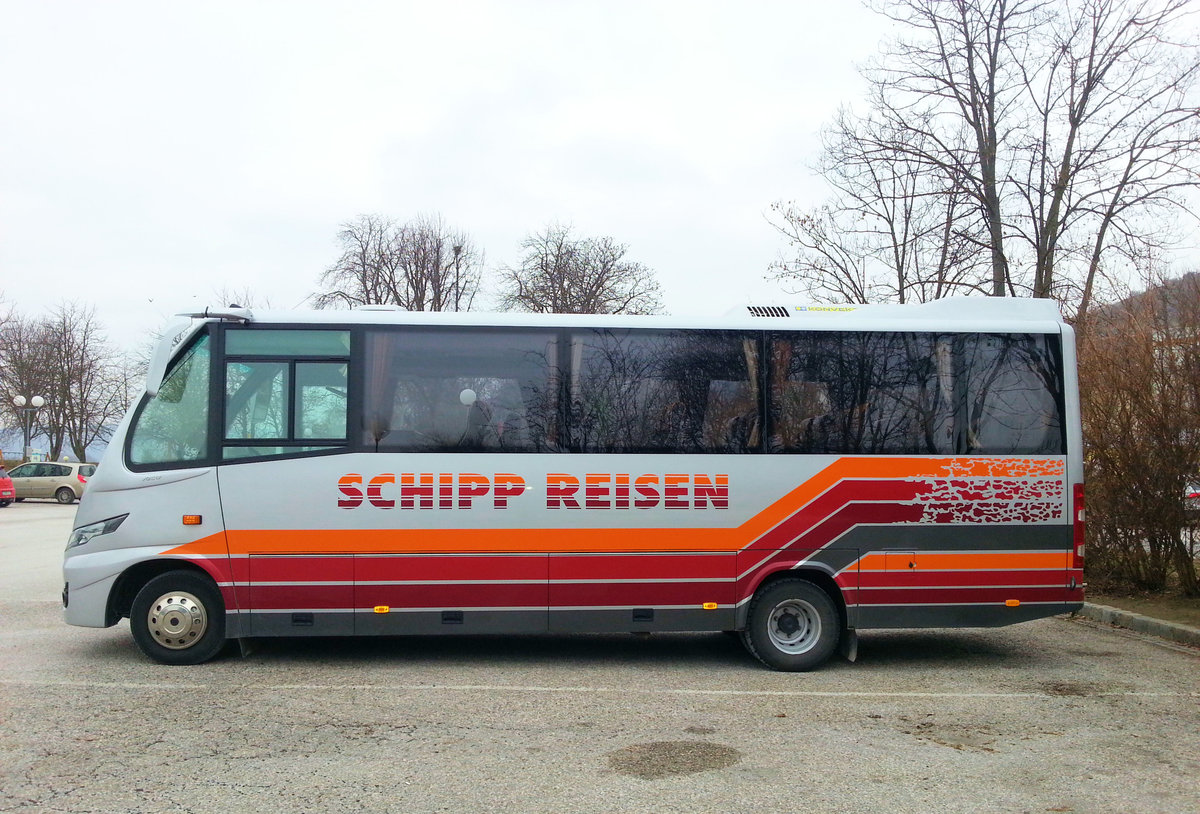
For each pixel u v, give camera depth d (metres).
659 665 8.44
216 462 7.97
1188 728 6.45
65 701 6.81
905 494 8.30
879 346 8.46
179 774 5.22
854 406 8.37
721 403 8.29
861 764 5.57
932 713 6.82
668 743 5.96
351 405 8.05
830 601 8.26
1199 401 10.67
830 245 20.80
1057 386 8.54
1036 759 5.70
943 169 17.11
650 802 4.87
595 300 44.72
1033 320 8.70
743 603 8.16
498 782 5.15
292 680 7.59
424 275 43.19
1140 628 10.31
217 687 7.30
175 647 8.02
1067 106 16.22
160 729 6.11
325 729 6.16
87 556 7.94
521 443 8.11
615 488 8.12
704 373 8.31
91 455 58.09
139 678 7.56
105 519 7.96
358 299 42.00
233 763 5.43
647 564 8.12
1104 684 7.82
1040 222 16.41
